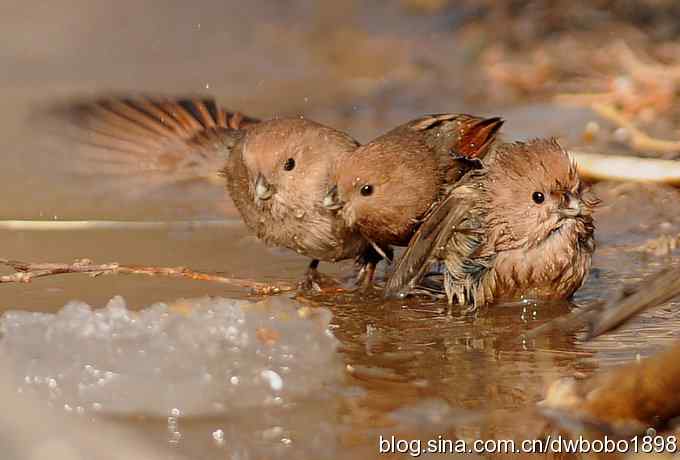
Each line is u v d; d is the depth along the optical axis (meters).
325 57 20.44
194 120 12.88
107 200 14.36
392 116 17.03
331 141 11.20
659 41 17.59
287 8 23.23
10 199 14.41
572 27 18.81
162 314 8.75
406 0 21.59
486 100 17.33
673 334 9.31
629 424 7.40
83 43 22.31
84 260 10.33
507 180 10.18
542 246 10.16
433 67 19.05
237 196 11.84
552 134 15.37
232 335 8.62
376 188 10.59
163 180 13.25
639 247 11.95
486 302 10.41
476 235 10.36
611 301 7.83
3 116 17.41
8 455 6.92
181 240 12.93
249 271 11.75
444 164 11.02
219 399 7.96
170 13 23.58
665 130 15.20
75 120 13.88
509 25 19.56
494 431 7.47
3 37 22.48
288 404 7.95
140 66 20.84
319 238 11.20
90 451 7.03
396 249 12.62
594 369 8.52
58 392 7.92
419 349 9.19
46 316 8.72
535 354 8.98
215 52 21.70
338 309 10.50
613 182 13.50
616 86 16.73
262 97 18.52
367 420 7.66
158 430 7.51
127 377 8.10
